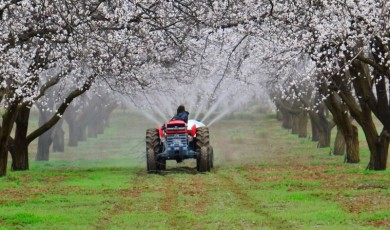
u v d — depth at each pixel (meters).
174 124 67.19
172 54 70.38
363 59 55.34
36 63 59.16
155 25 59.06
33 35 53.56
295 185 55.84
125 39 59.00
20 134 76.12
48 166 86.31
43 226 36.91
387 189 50.53
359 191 49.94
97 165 87.50
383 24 53.06
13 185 57.47
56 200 47.81
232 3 58.66
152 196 49.31
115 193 51.59
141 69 69.81
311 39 58.06
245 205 44.66
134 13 56.84
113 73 64.62
